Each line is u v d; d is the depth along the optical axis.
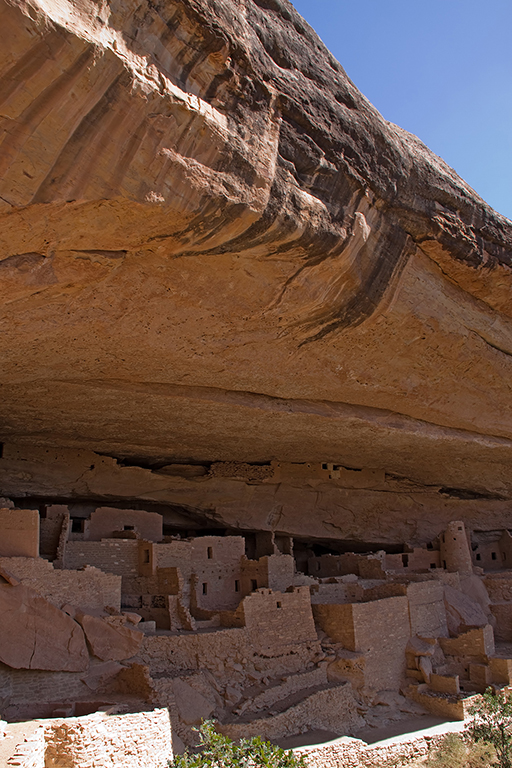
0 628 8.76
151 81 6.05
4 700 8.42
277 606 11.86
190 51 6.42
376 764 9.88
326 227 8.38
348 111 8.39
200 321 9.13
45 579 9.66
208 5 6.32
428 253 10.23
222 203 7.16
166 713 8.12
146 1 5.83
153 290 8.27
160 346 9.45
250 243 7.99
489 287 11.15
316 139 8.05
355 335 10.64
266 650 11.33
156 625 11.40
